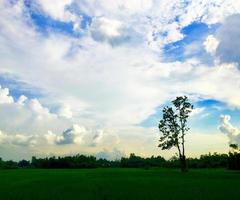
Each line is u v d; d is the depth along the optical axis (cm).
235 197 3569
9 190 4716
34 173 11856
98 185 5569
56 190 4650
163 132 10200
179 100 10131
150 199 3516
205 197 3609
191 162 17925
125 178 7806
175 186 5188
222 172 10725
